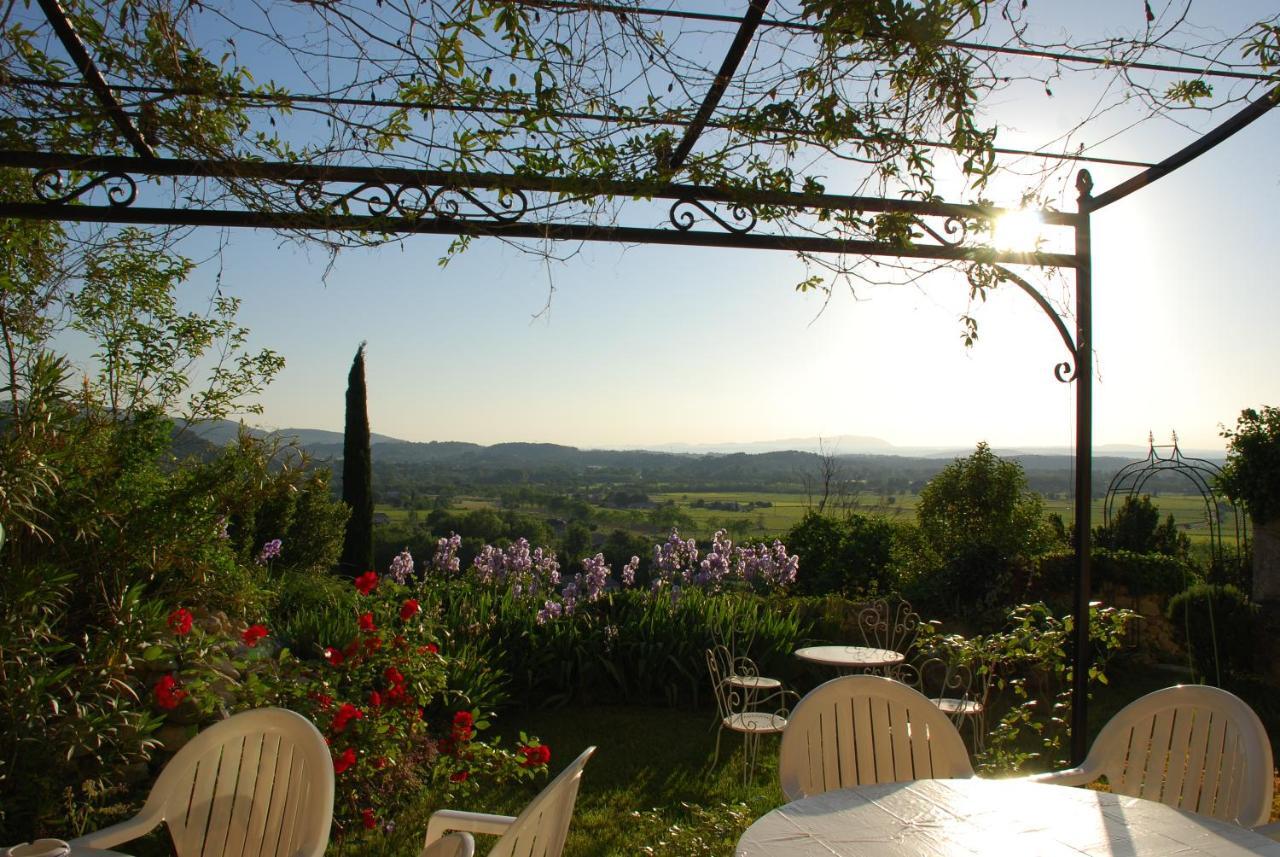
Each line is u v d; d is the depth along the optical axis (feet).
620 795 17.03
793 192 11.41
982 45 9.80
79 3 9.27
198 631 14.21
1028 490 31.12
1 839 10.28
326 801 8.55
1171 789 9.23
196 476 16.58
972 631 26.30
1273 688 20.02
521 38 9.24
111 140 10.57
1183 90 10.58
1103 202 12.66
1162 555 26.30
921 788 7.99
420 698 15.42
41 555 13.85
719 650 23.48
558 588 27.76
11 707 10.84
